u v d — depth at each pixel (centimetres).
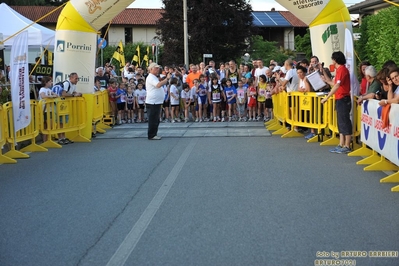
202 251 420
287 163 805
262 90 1498
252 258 401
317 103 1034
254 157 866
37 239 463
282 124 1252
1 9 1752
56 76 1176
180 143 1063
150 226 492
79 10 1146
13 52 896
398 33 1567
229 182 675
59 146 1044
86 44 1174
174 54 3600
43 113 1033
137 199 598
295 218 507
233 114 1591
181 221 505
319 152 906
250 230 471
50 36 1761
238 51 3669
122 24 5103
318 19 1171
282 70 1421
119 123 1536
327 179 684
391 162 720
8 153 912
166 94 1554
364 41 1966
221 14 3478
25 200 608
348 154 864
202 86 1526
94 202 590
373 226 477
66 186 678
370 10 2658
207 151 943
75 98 1108
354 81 909
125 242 448
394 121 650
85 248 436
